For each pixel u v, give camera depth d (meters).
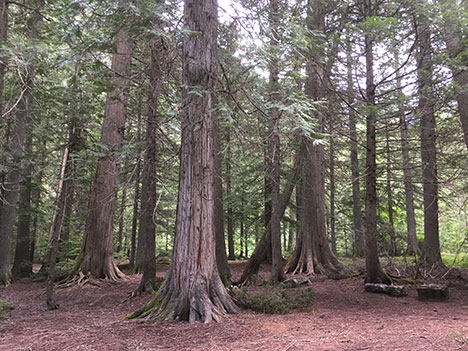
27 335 5.65
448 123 10.95
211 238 6.70
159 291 6.68
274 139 7.91
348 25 7.82
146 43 6.90
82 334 5.45
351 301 8.39
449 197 11.16
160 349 4.57
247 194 17.80
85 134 9.02
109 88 7.12
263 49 5.86
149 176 9.02
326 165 16.11
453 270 11.27
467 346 3.91
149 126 8.08
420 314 6.76
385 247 12.54
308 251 13.54
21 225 15.30
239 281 11.05
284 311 7.00
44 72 9.46
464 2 8.86
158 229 19.91
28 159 11.00
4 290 11.55
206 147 6.69
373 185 9.99
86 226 12.81
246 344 4.68
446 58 7.78
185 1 6.98
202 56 6.65
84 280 11.96
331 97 10.57
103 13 5.34
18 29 12.15
